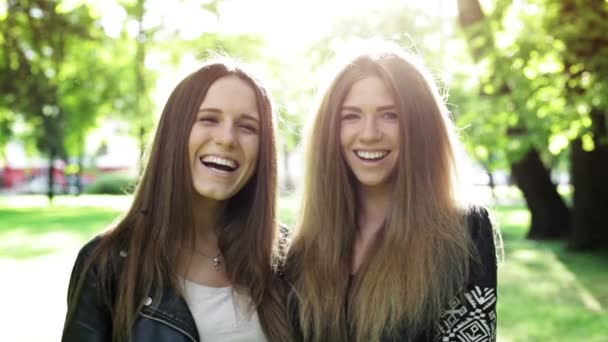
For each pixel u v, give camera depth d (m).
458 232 2.76
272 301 2.83
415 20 12.70
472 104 10.21
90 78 19.12
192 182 2.78
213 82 2.78
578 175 12.77
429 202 2.79
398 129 2.82
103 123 28.50
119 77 19.05
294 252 3.02
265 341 2.79
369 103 2.82
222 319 2.73
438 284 2.73
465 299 2.72
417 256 2.75
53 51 14.31
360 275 2.84
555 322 7.38
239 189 2.85
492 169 10.94
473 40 10.21
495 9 10.09
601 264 11.20
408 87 2.82
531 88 9.42
